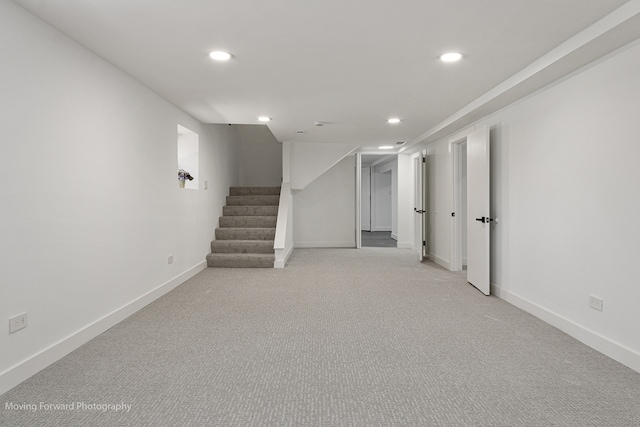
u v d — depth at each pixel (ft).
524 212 12.41
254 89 12.85
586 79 9.47
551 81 10.80
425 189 24.16
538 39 8.80
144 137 12.64
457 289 15.30
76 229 9.16
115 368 8.07
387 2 7.21
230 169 25.93
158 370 7.98
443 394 7.02
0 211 6.99
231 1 7.20
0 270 6.98
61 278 8.63
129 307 11.68
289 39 8.89
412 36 8.71
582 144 9.62
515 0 7.11
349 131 20.45
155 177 13.55
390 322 11.15
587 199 9.45
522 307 12.48
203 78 11.73
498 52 9.59
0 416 6.24
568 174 10.18
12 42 7.24
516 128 12.87
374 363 8.36
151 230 13.29
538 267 11.63
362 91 13.01
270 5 7.34
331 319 11.44
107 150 10.46
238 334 10.16
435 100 14.10
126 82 11.43
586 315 9.52
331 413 6.40
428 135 19.97
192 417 6.26
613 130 8.61
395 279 17.22
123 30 8.46
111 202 10.69
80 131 9.29
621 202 8.39
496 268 14.39
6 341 7.12
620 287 8.44
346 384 7.42
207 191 20.02
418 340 9.73
